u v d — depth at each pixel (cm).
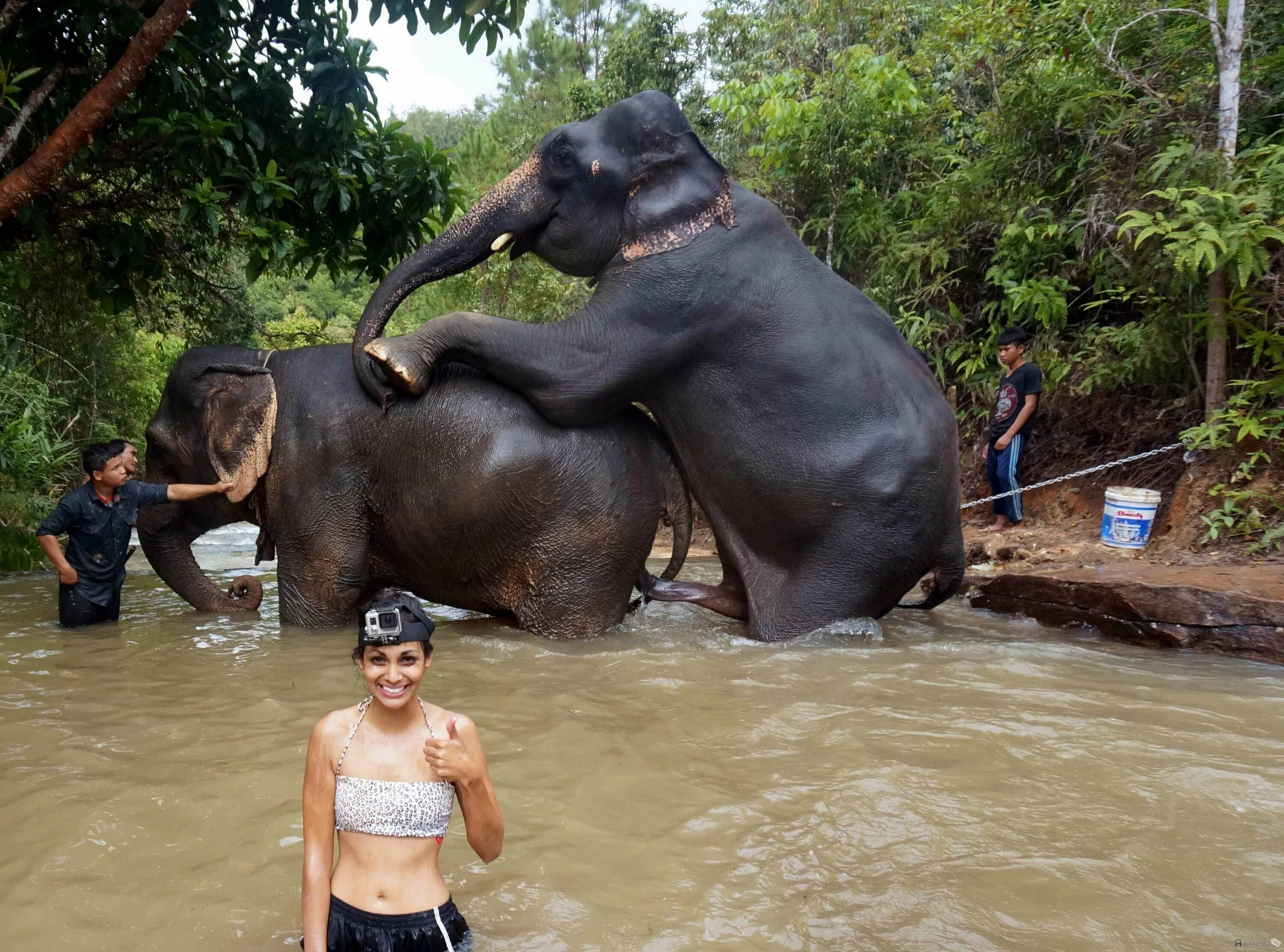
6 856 258
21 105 650
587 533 534
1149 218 650
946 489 550
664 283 528
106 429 1274
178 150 652
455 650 503
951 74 1065
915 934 220
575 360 524
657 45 1642
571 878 248
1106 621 549
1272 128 741
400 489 543
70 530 569
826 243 1048
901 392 543
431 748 205
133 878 247
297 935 221
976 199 904
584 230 560
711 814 287
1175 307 727
